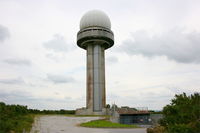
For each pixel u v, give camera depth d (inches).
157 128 703.7
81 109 2268.7
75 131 970.1
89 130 1021.8
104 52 2524.6
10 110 1063.0
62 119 1585.9
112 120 1626.5
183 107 580.7
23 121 1099.3
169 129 571.2
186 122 560.4
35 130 950.4
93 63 2404.0
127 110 2018.9
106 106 2363.4
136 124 1722.4
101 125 1237.1
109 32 2409.0
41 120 1460.4
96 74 2352.4
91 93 2299.5
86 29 2377.0
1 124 725.3
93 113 2191.2
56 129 1030.4
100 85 2335.1
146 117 1829.5
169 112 616.1
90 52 2426.2
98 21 2406.5
